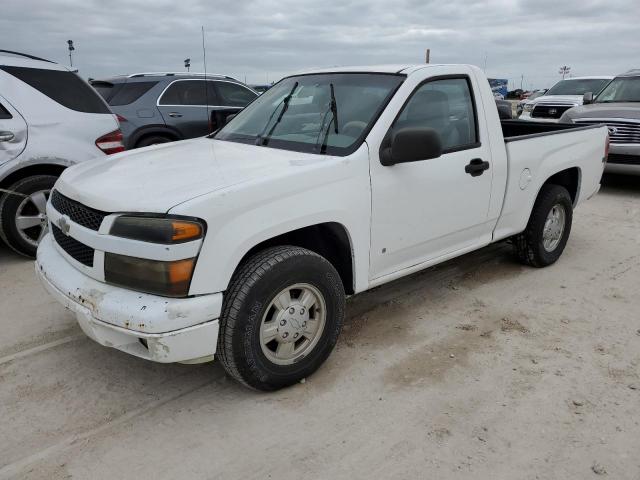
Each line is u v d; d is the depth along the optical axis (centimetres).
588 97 988
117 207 271
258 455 265
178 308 259
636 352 363
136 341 273
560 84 1483
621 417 294
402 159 327
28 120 503
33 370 337
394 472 254
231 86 920
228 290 283
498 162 425
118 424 287
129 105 816
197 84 874
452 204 392
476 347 369
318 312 321
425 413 298
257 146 373
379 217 343
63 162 520
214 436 279
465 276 500
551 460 263
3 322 401
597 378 332
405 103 360
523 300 447
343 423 289
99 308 267
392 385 324
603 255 565
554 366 345
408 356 357
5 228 501
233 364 288
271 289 288
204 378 331
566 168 508
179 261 257
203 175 300
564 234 531
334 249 346
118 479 249
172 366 345
